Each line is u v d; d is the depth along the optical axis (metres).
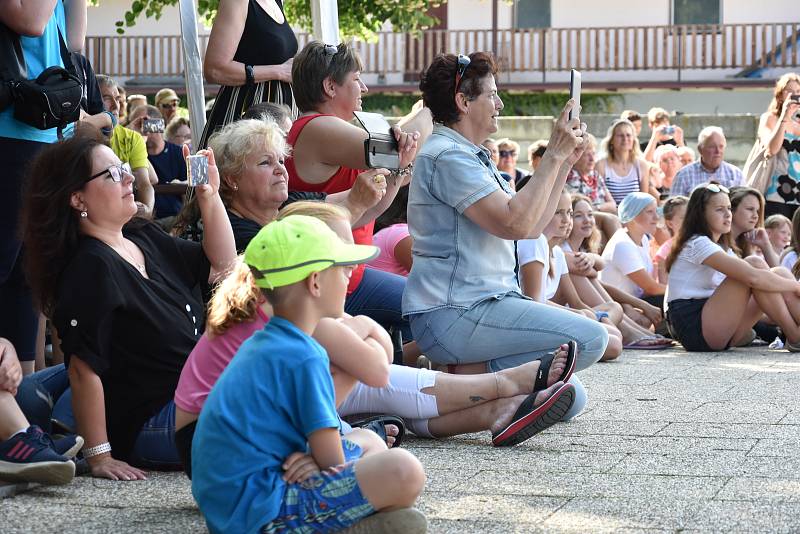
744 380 8.23
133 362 5.12
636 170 15.52
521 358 6.17
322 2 9.12
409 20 19.22
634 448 5.61
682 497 4.55
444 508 4.40
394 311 7.13
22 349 5.98
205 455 3.67
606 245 12.82
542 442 5.79
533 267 8.23
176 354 5.18
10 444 4.68
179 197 11.55
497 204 6.02
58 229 5.07
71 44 7.40
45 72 5.88
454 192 6.11
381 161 6.27
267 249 3.67
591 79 32.09
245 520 3.61
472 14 32.00
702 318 10.56
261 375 3.65
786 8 31.89
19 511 4.42
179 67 31.86
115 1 31.62
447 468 5.15
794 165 14.55
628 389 7.76
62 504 4.54
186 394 4.46
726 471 5.04
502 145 14.23
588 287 10.80
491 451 5.56
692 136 22.27
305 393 3.64
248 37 7.64
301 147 6.69
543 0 32.03
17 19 5.74
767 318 11.34
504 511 4.35
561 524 4.15
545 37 31.73
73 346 4.97
